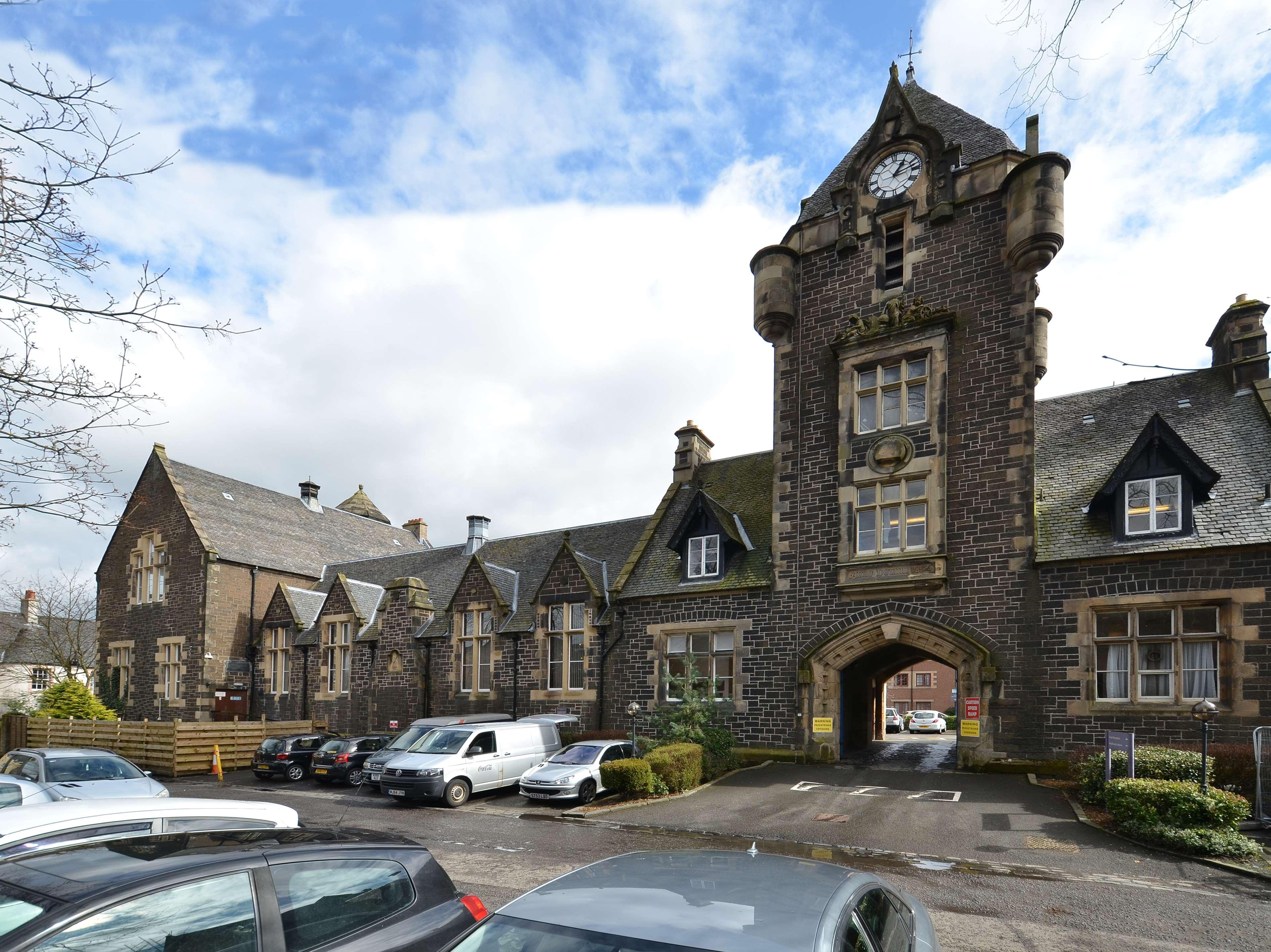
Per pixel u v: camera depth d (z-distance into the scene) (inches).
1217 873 408.5
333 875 171.3
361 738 885.2
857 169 872.9
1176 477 654.5
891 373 812.6
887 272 842.8
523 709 1000.9
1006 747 681.0
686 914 129.3
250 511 1485.0
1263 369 738.8
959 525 738.2
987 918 336.2
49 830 231.6
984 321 762.8
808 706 784.3
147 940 137.5
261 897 155.7
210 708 1254.9
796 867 160.6
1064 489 738.8
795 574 822.5
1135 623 646.5
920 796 601.6
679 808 607.8
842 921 133.1
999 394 739.4
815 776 708.0
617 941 123.2
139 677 1363.2
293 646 1286.9
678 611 894.4
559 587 1003.3
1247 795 529.7
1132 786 487.8
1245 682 592.7
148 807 253.1
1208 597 613.6
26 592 1904.5
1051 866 422.3
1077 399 850.8
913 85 949.8
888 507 787.4
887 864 431.8
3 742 1163.3
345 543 1644.9
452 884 197.0
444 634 1111.0
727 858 167.9
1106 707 642.8
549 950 124.7
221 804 269.1
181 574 1330.0
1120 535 665.0
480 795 734.5
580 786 653.3
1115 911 345.4
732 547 901.8
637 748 782.5
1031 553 695.1
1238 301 769.6
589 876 153.5
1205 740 479.8
